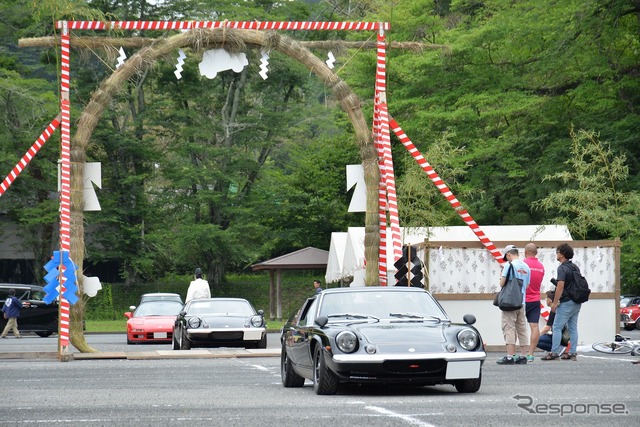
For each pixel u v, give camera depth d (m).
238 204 172.75
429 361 30.30
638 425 22.61
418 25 124.88
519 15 119.19
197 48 61.28
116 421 24.73
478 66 122.75
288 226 178.62
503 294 45.22
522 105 115.06
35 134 141.38
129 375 42.56
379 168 62.12
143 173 168.25
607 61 117.56
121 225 164.75
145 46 61.09
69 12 125.06
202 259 184.38
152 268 184.50
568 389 32.03
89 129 60.38
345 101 62.22
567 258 46.84
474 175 124.25
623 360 47.19
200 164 173.12
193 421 24.50
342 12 175.88
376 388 33.59
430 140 124.38
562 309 46.62
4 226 169.50
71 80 155.25
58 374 43.53
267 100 177.75
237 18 163.25
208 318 63.34
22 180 148.50
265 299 179.62
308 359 32.91
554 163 118.94
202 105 173.75
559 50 113.69
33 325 102.56
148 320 81.88
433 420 23.75
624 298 116.31
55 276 57.31
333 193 171.75
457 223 127.31
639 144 115.19
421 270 55.75
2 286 104.25
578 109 125.69
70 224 59.88
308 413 25.92
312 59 62.34
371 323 32.47
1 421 24.95
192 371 44.88
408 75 122.00
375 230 61.81
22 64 161.12
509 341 45.38
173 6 163.25
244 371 44.62
